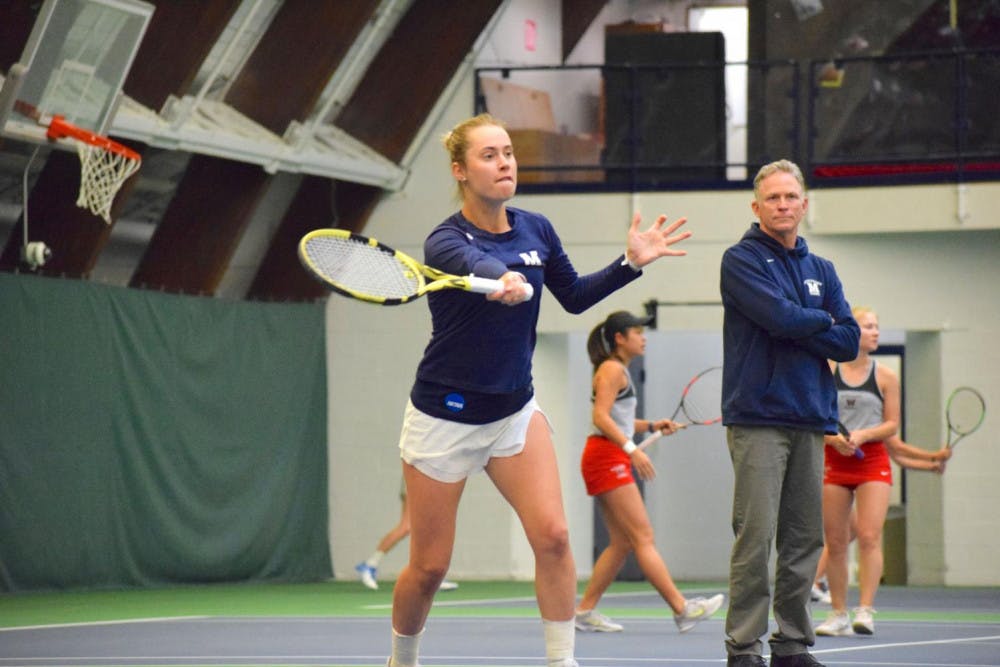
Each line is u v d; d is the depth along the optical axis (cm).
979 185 2900
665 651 1526
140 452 2738
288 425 3064
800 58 3059
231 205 2886
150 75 2547
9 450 2497
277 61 2811
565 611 959
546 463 963
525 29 3331
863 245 2994
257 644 1598
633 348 1744
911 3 3014
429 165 3127
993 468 2941
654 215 3036
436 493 969
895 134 2938
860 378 1711
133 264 2953
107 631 1786
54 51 2178
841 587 1706
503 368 946
